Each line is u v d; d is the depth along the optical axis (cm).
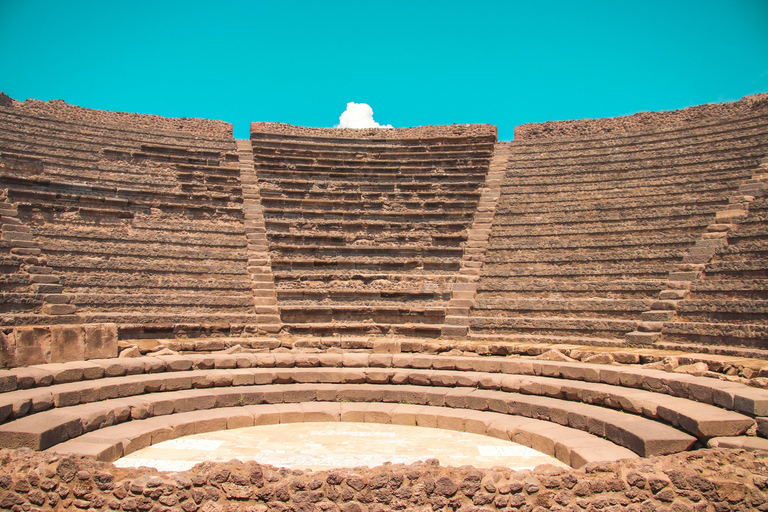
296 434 1041
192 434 1037
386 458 884
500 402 1122
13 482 723
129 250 1750
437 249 1948
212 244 1908
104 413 981
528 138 2584
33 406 955
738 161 1894
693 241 1594
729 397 835
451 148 2552
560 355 1311
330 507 688
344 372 1320
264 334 1622
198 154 2344
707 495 663
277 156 2445
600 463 715
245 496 697
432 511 683
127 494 704
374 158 2514
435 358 1362
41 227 1728
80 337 1245
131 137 2336
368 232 2100
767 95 2191
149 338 1498
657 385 1005
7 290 1423
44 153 2039
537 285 1678
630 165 2108
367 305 1769
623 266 1633
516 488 687
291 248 1962
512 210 2064
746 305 1212
